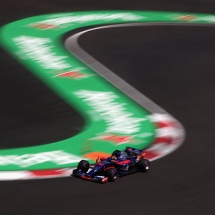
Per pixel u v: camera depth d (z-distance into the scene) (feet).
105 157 255.91
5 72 359.25
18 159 249.96
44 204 206.69
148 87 350.64
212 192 224.53
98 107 318.45
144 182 229.45
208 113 316.40
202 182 233.14
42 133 281.13
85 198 212.64
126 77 364.58
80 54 399.03
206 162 254.68
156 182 230.27
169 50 413.18
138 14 496.23
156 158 256.32
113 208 206.18
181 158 258.16
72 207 205.16
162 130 292.61
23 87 338.95
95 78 360.69
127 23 468.34
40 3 506.07
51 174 233.96
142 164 237.66
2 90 332.80
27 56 388.16
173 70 378.32
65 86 344.49
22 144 267.39
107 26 458.50
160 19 484.33
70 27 453.58
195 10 518.37
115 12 497.87
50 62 381.40
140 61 391.04
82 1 522.06
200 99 335.88
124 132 287.89
